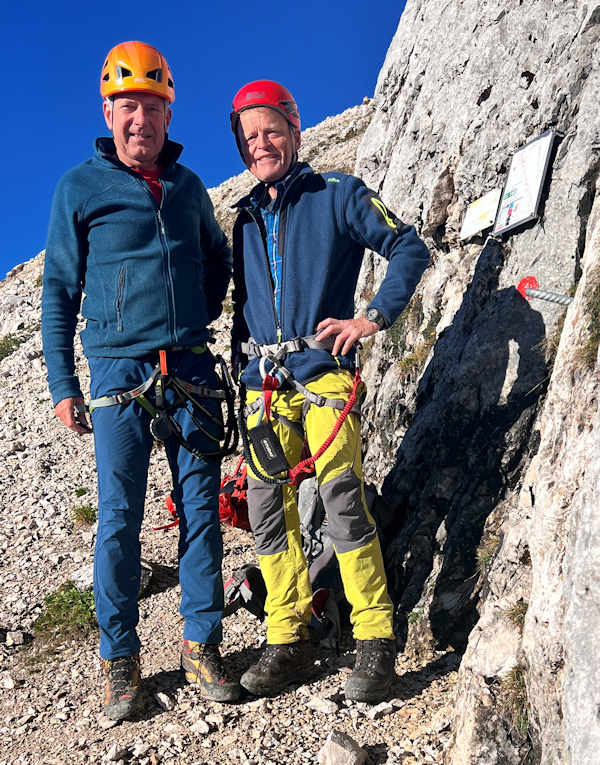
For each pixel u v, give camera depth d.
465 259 4.03
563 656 1.86
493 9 4.16
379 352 4.75
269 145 3.02
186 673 3.07
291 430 3.02
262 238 3.08
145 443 3.04
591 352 2.07
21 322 14.67
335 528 2.87
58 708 3.07
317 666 3.07
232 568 4.18
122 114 3.03
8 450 7.51
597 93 3.09
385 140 5.97
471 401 3.26
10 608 4.17
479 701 2.23
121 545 2.96
